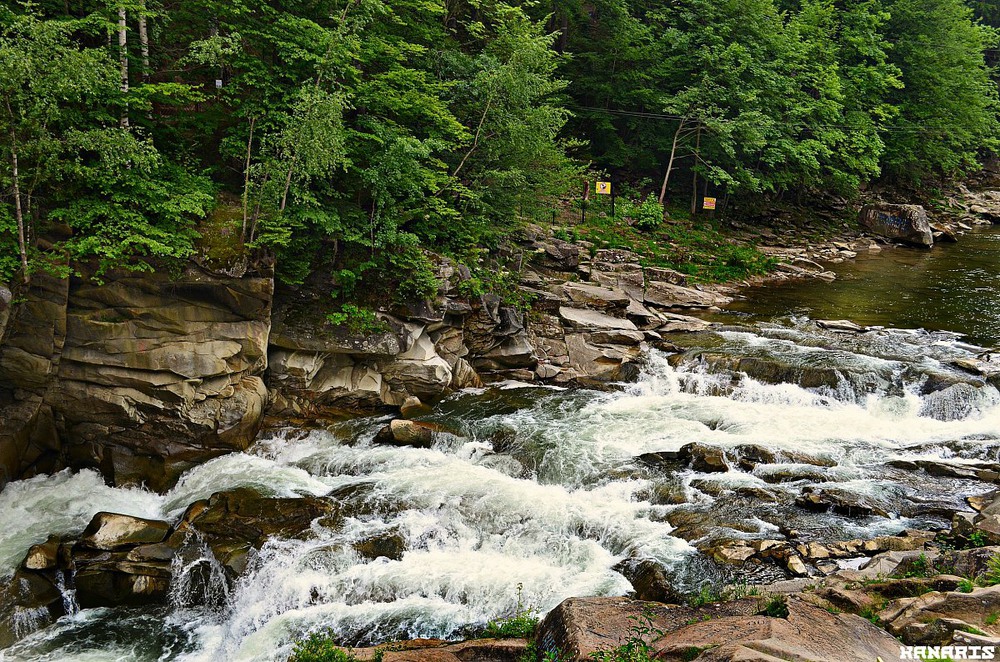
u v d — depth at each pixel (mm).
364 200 22047
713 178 40156
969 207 55031
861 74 48156
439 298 21125
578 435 18688
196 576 13562
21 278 16141
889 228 45344
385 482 16469
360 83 21031
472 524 14961
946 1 52656
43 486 16812
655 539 13781
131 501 16594
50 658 12062
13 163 15648
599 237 34594
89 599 13359
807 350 23047
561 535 14430
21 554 14375
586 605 9922
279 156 19844
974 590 8820
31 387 17000
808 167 44594
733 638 8086
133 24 20828
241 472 17156
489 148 24609
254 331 18312
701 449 16812
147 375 17422
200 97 19156
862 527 13711
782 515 14336
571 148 42250
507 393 21703
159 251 16328
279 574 13273
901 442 17594
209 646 12438
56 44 15555
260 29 20500
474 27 27406
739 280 34188
